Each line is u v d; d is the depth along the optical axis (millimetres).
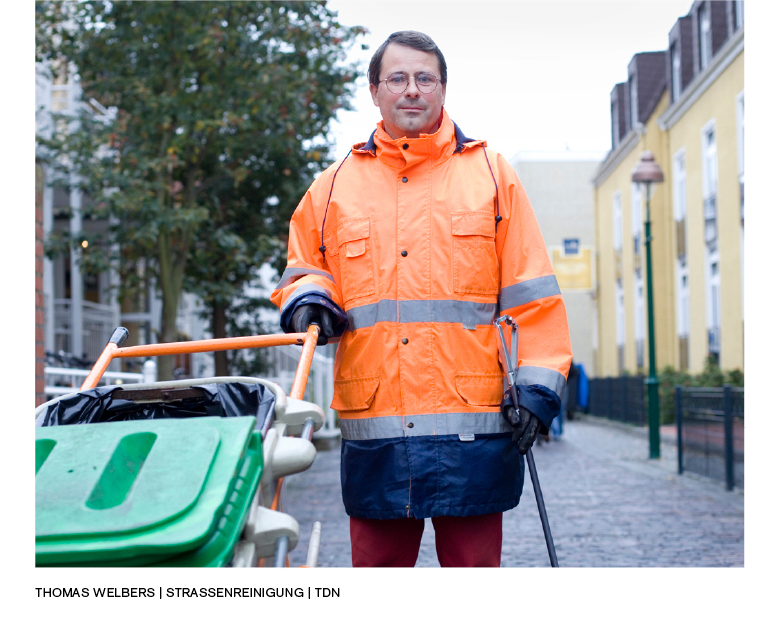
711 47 17234
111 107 13750
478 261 2715
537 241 2799
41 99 13656
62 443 1972
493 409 2699
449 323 2684
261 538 1877
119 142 12609
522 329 2729
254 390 2586
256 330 16344
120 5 12438
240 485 1858
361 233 2777
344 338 2816
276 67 12609
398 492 2637
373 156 2902
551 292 2730
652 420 11656
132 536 1672
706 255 17734
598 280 30812
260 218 14984
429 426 2648
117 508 1741
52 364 11922
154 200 12102
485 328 2725
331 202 2883
